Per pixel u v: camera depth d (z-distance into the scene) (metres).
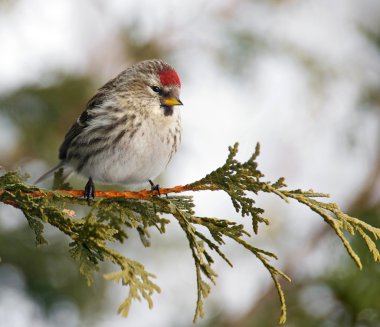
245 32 14.00
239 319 11.52
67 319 10.63
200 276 5.99
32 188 6.08
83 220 6.12
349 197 12.78
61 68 12.22
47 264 10.49
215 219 6.26
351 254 5.90
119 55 13.65
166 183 12.42
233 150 6.19
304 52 14.24
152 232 12.09
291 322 10.80
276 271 5.93
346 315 10.43
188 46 13.87
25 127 11.61
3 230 10.37
